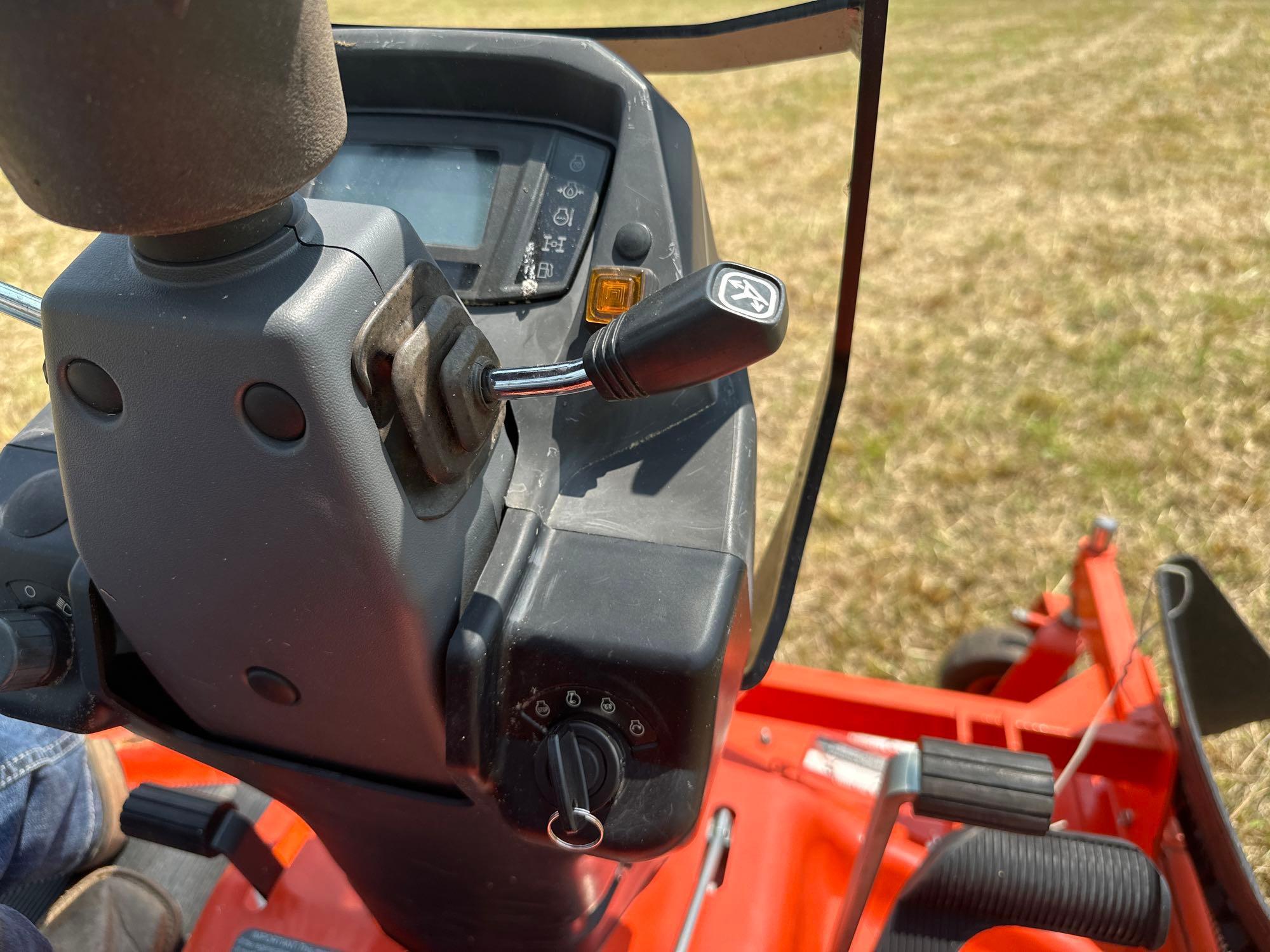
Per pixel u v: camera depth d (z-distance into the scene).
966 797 0.89
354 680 0.77
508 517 0.86
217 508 0.69
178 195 0.54
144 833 1.12
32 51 0.48
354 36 1.13
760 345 0.65
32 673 0.85
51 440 0.96
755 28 1.09
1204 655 1.38
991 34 7.72
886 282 3.94
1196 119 5.50
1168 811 1.35
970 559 2.63
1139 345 3.43
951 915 1.09
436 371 0.69
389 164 1.14
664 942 1.21
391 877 1.07
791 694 1.69
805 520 1.26
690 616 0.80
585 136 1.11
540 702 0.81
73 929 1.24
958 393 3.25
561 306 1.05
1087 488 2.83
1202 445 2.96
